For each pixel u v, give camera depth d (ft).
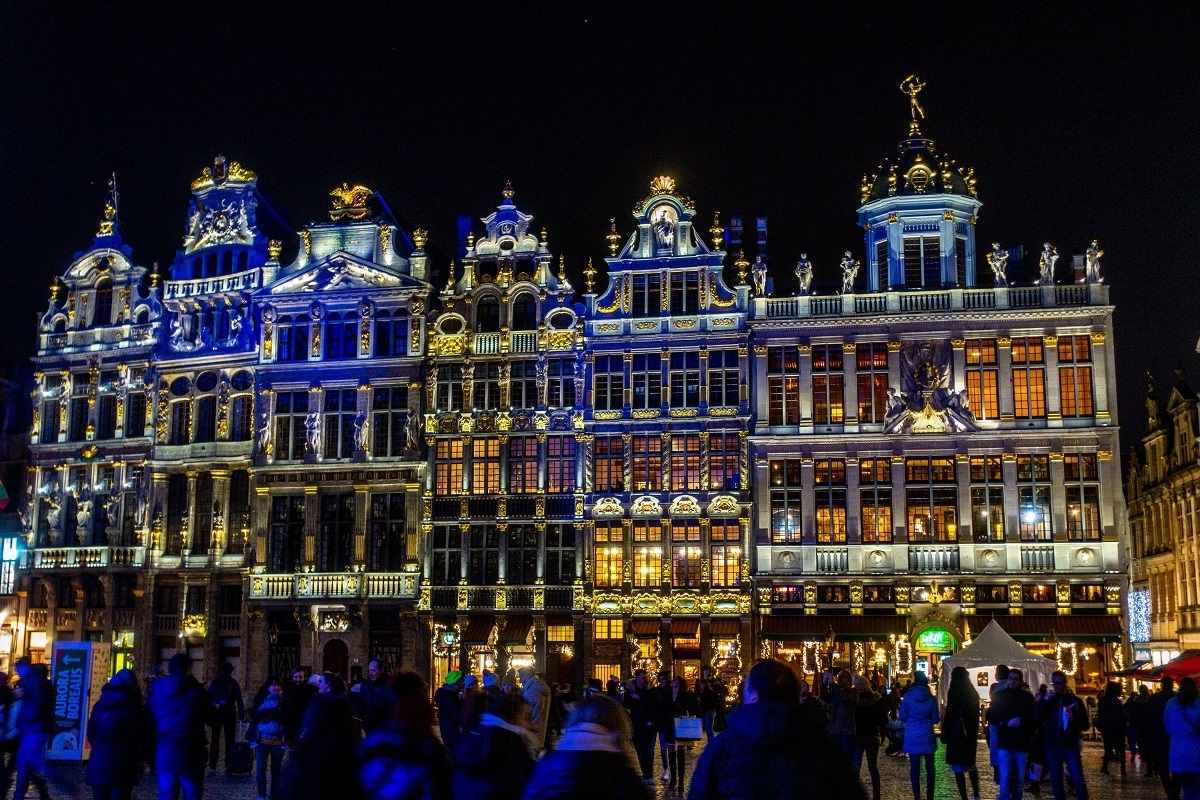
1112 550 174.09
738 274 199.31
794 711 30.42
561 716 98.48
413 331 199.72
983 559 177.27
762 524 183.21
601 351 193.77
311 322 203.72
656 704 93.25
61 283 221.87
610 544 189.47
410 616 192.44
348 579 194.49
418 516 195.00
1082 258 181.98
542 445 193.57
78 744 97.76
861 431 182.29
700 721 94.32
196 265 215.92
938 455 180.96
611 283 194.90
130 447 210.59
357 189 207.82
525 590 190.08
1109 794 90.84
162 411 210.18
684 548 187.32
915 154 190.19
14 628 212.84
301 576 196.13
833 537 181.78
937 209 187.01
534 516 191.83
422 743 35.63
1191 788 63.26
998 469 179.52
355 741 36.88
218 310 211.82
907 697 78.69
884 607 179.11
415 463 195.21
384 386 200.64
